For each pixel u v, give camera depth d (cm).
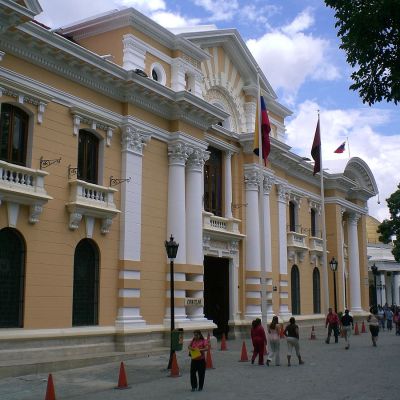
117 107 2238
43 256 1869
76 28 2478
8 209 1767
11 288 1784
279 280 3322
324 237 3234
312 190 4038
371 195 4766
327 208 4200
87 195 2039
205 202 2819
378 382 1505
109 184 2166
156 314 2291
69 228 1970
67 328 1920
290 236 3569
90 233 2050
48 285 1875
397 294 7050
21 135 1881
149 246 2297
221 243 2861
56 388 1449
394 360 2038
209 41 2841
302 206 3859
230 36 2939
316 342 2870
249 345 2558
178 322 2316
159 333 2272
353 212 4512
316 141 3269
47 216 1897
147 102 2331
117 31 2384
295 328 1898
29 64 1886
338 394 1314
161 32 2475
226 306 2897
